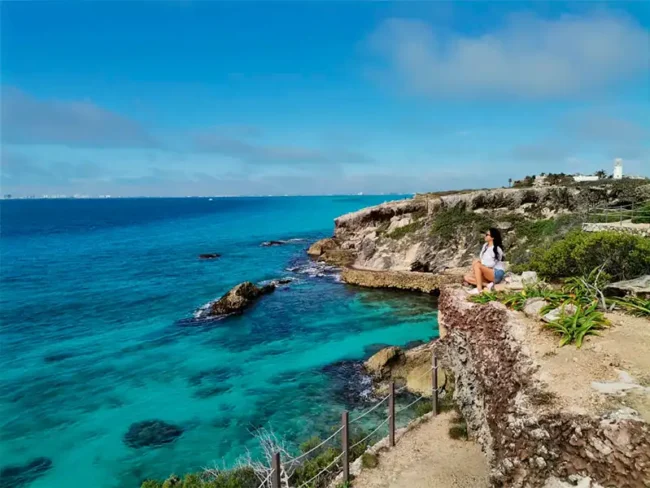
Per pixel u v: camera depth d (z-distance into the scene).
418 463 9.48
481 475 8.71
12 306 31.58
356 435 13.80
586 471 5.19
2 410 16.92
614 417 5.18
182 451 14.15
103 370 20.50
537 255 17.80
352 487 8.94
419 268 39.12
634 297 9.52
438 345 11.32
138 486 12.62
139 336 25.14
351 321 27.69
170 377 19.69
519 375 7.05
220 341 24.22
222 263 50.34
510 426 6.44
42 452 14.30
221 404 17.14
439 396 14.29
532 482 5.78
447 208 43.47
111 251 60.84
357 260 44.84
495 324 8.66
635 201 33.09
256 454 13.59
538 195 40.50
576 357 6.96
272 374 19.72
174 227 102.12
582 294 9.59
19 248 64.50
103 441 14.84
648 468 4.66
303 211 172.50
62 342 24.25
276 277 41.97
